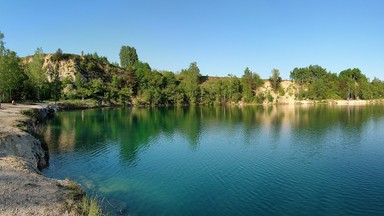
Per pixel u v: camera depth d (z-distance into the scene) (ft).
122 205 82.84
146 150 156.56
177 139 189.26
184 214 79.41
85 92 474.08
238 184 103.45
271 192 96.32
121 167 123.34
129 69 598.34
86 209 64.75
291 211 82.43
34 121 199.00
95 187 97.71
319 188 99.35
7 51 273.13
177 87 603.26
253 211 81.97
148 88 571.69
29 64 396.16
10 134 116.16
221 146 167.22
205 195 93.35
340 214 80.59
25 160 100.17
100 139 184.75
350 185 102.22
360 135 200.34
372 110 429.38
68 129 222.07
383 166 124.57
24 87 374.02
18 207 60.08
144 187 99.35
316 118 314.55
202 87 629.51
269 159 137.69
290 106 565.12
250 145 169.99
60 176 107.86
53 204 63.77
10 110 214.69
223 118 319.68
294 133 211.00
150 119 304.30
